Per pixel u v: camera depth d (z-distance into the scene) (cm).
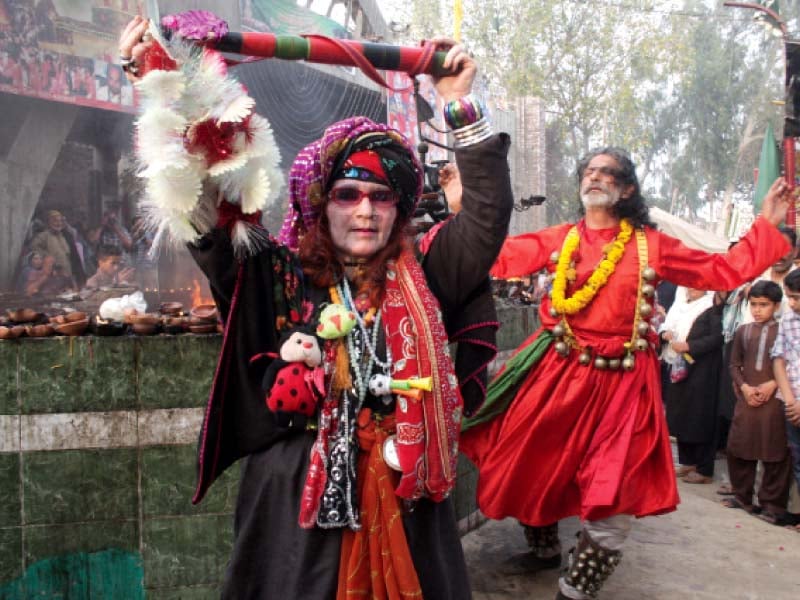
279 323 175
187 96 156
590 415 323
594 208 344
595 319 328
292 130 815
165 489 278
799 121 785
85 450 272
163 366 276
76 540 273
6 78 739
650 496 316
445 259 180
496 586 356
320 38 173
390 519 164
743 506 498
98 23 807
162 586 280
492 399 342
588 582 316
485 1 2275
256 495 177
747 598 350
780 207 343
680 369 577
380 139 172
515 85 2280
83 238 820
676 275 342
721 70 2858
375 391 166
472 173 170
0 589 269
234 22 794
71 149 825
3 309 718
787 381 458
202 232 163
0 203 765
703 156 3009
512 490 334
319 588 166
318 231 178
